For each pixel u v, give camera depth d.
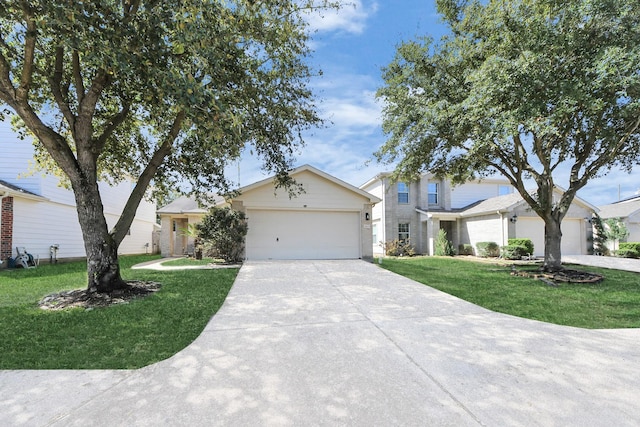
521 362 3.79
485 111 7.41
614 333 4.90
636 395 3.05
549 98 6.93
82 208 6.68
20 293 7.09
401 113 10.08
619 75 6.28
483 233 17.88
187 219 18.89
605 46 6.73
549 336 4.71
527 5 7.41
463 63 9.13
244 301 6.63
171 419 2.66
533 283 9.10
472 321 5.45
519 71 6.98
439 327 5.10
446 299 6.98
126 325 5.04
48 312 5.59
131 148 9.84
